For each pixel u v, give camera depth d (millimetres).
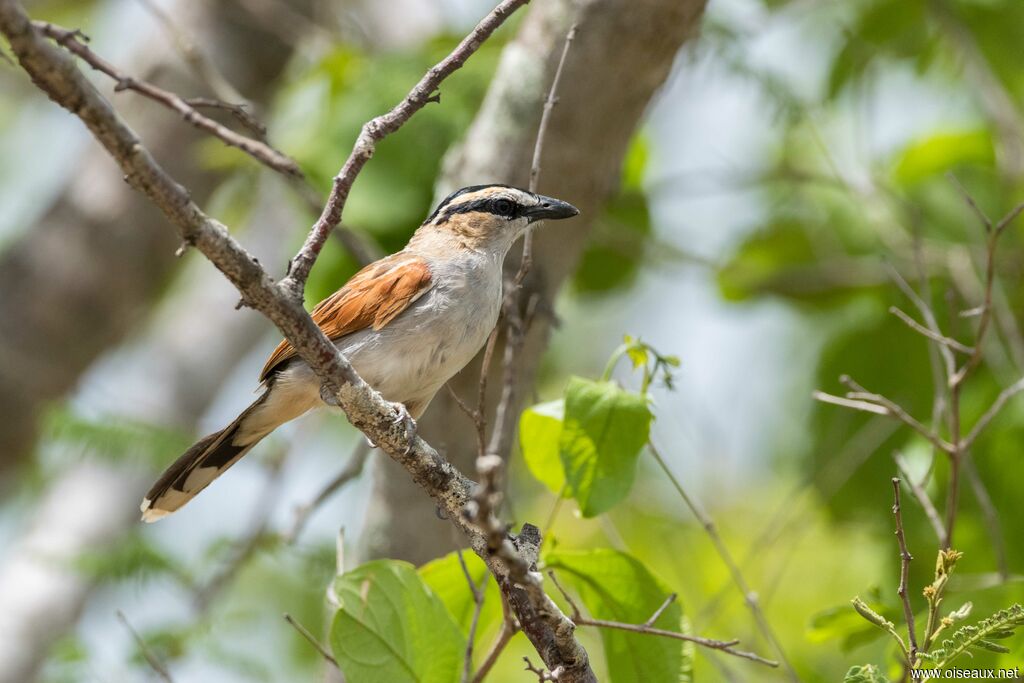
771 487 14750
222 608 14289
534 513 14852
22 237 16797
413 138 11992
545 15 10133
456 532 9070
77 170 17125
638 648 8469
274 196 17156
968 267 13094
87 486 17078
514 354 8242
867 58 15461
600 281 15406
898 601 11586
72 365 16734
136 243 16750
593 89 9906
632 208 15117
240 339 19156
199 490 9422
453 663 7988
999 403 8727
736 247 15867
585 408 8117
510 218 9711
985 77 14211
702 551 14367
